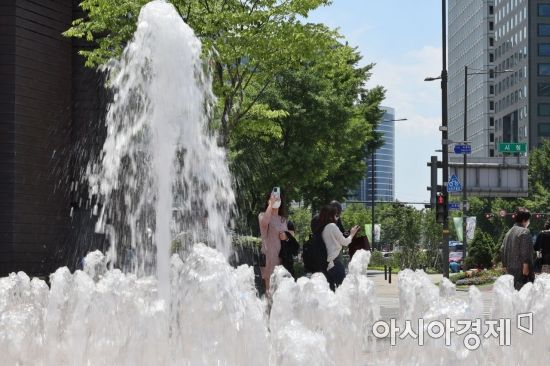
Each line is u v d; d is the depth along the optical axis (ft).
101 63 71.97
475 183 204.23
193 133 40.63
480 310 23.13
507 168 205.05
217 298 21.43
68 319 26.11
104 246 76.02
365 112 150.41
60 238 80.33
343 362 25.44
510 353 25.26
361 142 134.21
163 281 37.17
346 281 27.96
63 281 26.76
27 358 24.09
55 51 82.12
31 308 24.98
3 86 77.20
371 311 27.66
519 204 322.96
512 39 558.15
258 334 21.72
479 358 22.70
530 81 522.06
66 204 80.84
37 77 79.87
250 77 74.69
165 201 39.11
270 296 28.91
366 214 320.70
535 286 25.90
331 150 129.70
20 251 77.15
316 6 70.69
